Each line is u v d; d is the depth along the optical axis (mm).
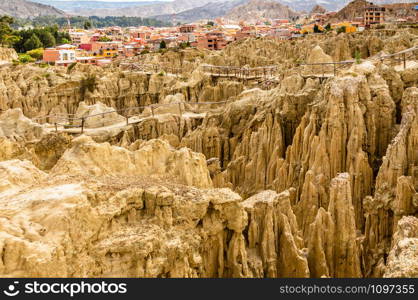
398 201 45875
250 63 123688
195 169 40281
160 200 31438
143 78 117062
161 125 84062
